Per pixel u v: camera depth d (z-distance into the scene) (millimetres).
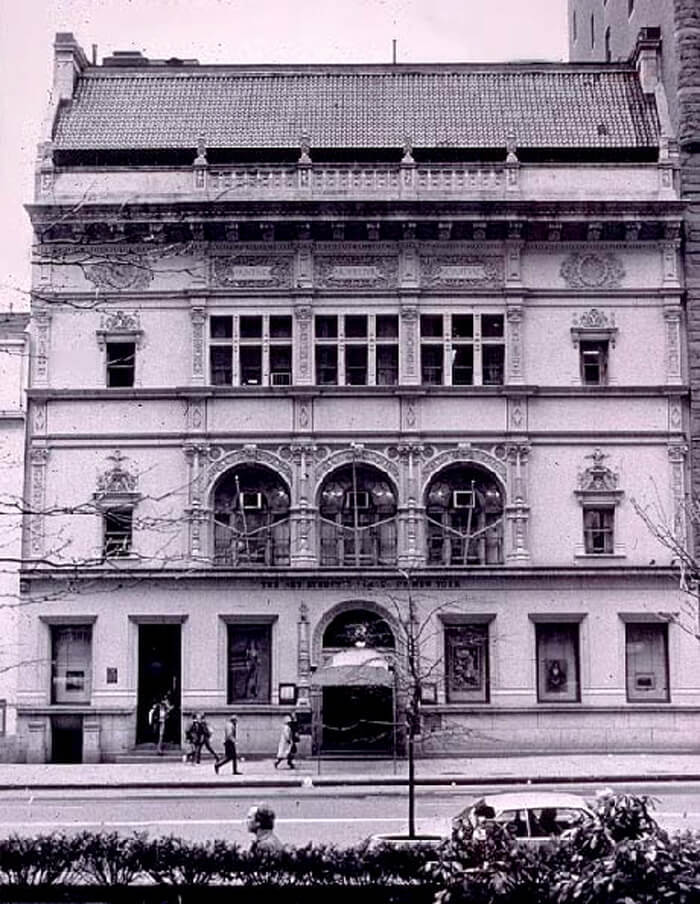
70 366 47781
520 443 47000
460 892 14422
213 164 48344
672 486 46969
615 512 47031
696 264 47969
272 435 47125
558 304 48000
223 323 48156
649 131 50094
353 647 46125
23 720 45906
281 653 46219
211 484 47000
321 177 47938
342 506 47438
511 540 46750
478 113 51125
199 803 35188
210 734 45188
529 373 47688
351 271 48031
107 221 45719
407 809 32531
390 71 52781
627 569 46250
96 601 46531
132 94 51781
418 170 47938
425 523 47219
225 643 46500
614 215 47531
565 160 49469
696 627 46031
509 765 42375
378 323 48188
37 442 47219
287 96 52000
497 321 48156
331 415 47281
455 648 46562
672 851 13656
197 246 47750
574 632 46688
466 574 46250
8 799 36438
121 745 45688
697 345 47625
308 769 41594
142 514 47000
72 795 37219
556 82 52562
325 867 17328
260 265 48094
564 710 45875
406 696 43781
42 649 46344
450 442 47219
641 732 45906
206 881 17469
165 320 47875
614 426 47344
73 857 17641
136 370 47688
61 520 46969
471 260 48094
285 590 46531
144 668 46812
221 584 46500
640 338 47875
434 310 47938
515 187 47812
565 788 37312
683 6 49281
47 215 46281
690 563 35938
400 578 46156
